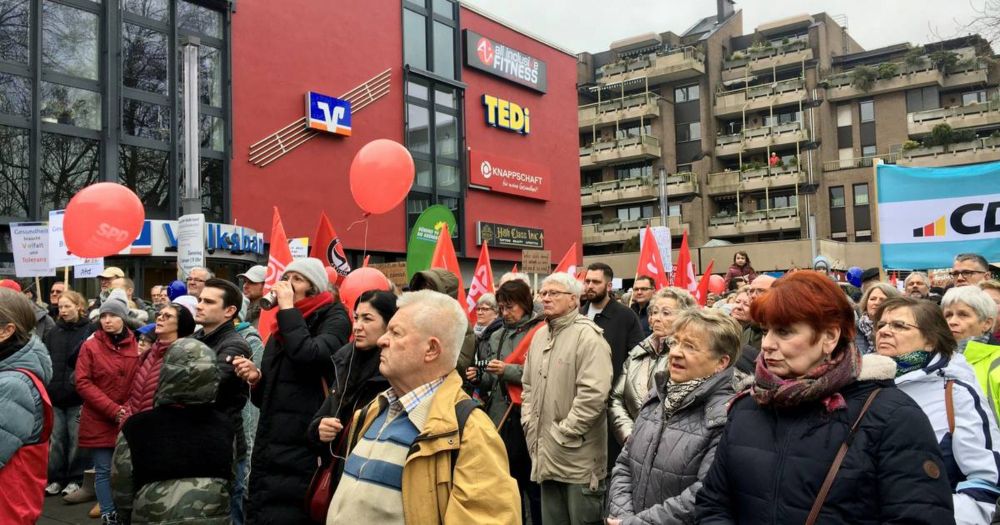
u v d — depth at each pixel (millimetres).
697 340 3312
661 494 3229
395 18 24766
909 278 7066
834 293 2420
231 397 4512
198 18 19312
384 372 2725
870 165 48188
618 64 53406
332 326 4395
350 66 23109
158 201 18125
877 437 2260
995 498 2875
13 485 3375
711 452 3107
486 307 7023
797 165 48219
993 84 47781
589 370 4598
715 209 51406
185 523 3344
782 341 2439
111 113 17250
